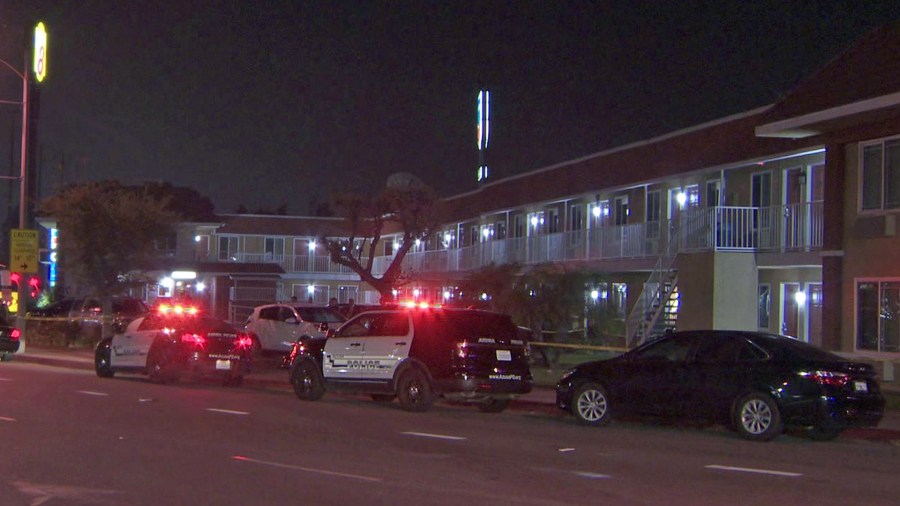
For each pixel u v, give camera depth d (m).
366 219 42.69
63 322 38.16
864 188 22.73
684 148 31.72
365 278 41.59
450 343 18.45
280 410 18.28
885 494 10.76
